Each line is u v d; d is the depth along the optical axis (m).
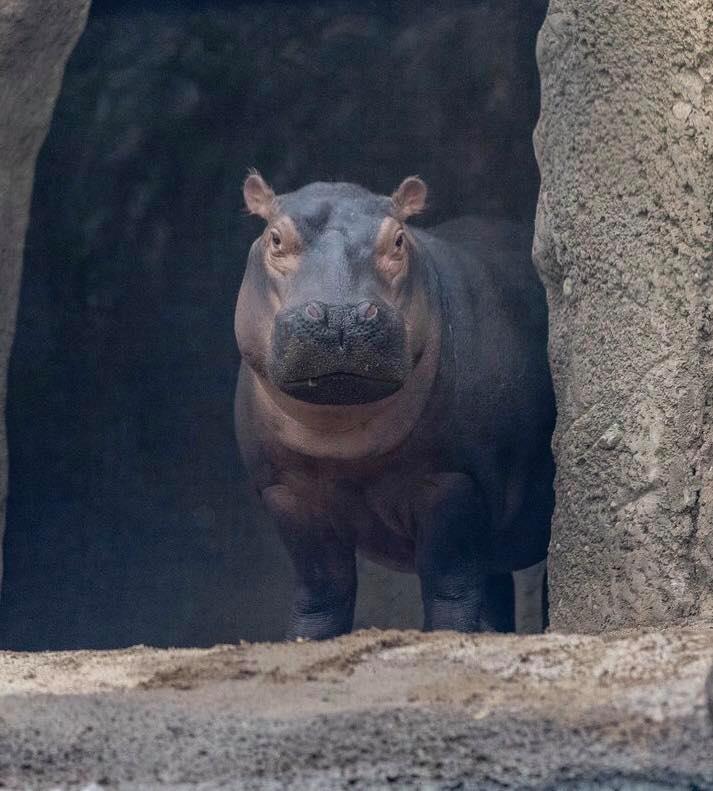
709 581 22.98
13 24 28.77
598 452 24.67
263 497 29.55
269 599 45.75
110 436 47.00
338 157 47.41
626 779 13.77
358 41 47.06
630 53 24.56
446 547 28.70
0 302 30.36
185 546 46.75
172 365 47.56
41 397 46.12
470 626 28.62
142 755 14.95
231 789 13.98
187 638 46.09
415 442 27.83
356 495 28.73
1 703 17.08
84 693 17.80
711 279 23.22
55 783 14.29
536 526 31.88
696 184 23.36
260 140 47.72
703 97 23.34
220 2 47.22
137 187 47.41
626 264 24.56
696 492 23.12
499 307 30.09
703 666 17.00
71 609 45.59
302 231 25.92
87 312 46.91
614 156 24.89
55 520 45.94
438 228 34.16
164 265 47.72
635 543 23.75
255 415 28.66
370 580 44.72
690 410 23.23
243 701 16.97
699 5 23.34
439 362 27.83
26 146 30.30
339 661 19.11
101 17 46.53
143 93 47.19
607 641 19.30
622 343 24.53
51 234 46.22
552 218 26.25
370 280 25.23
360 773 14.21
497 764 14.23
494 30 45.22
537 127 26.98
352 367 24.14
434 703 16.28
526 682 17.09
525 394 29.62
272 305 26.30
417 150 46.69
